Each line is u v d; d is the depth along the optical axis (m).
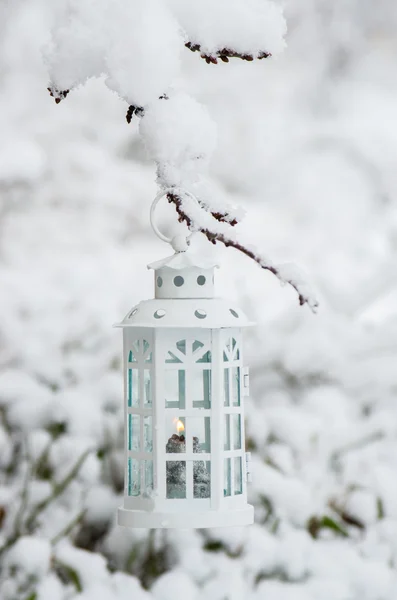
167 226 13.66
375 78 14.69
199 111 2.88
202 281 2.98
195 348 2.97
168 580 4.29
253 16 2.97
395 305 10.88
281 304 11.96
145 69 2.85
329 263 13.96
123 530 4.69
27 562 4.36
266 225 14.15
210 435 2.94
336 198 14.62
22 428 5.11
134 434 3.05
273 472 4.93
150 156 2.88
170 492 2.96
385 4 14.30
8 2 13.24
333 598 4.34
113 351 6.37
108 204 13.41
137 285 12.03
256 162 14.55
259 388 6.28
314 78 14.59
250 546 4.59
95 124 13.90
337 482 5.24
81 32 2.91
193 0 2.96
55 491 4.75
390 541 4.86
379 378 6.36
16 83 13.52
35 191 13.26
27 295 11.23
